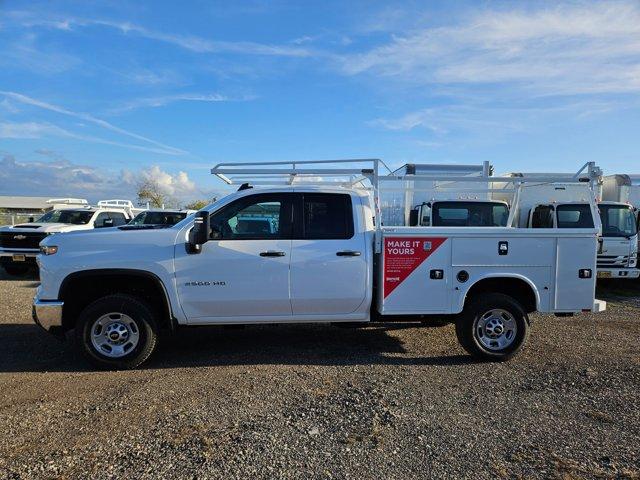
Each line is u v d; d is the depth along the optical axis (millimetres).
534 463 3461
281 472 3324
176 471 3332
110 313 5457
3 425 4074
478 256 5852
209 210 5742
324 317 5875
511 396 4707
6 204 75688
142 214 16156
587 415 4277
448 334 7148
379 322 6086
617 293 12102
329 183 6980
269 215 5809
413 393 4754
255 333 7207
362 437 3826
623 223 12453
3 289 11422
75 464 3428
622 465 3434
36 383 5078
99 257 5492
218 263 5594
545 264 5914
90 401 4586
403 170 12672
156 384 5027
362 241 5820
